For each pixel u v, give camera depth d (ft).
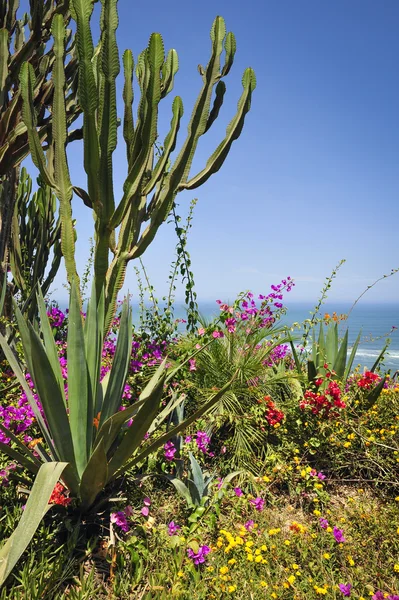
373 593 7.29
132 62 9.55
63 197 9.82
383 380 13.12
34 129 9.86
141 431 8.21
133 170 9.50
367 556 8.34
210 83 10.57
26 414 10.38
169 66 11.76
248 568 7.84
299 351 17.25
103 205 9.30
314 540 8.78
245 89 10.91
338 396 12.28
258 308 15.35
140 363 13.66
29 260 20.17
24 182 21.18
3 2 14.67
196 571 7.80
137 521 8.96
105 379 10.85
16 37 15.40
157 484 10.69
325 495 10.17
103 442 7.43
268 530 9.04
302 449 12.24
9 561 6.07
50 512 8.50
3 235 17.13
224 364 14.42
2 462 9.73
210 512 9.41
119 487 9.48
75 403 8.63
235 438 12.50
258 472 11.74
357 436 11.98
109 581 7.48
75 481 8.43
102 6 8.69
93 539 8.32
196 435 12.16
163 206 10.18
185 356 13.51
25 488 9.00
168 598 6.89
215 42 10.50
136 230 10.59
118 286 10.18
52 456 8.96
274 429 12.78
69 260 9.59
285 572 7.87
